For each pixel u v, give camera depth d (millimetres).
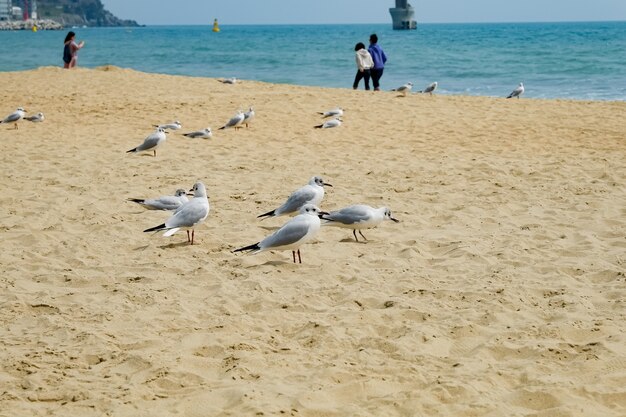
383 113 21438
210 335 6945
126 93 24516
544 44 72500
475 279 8523
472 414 5445
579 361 6340
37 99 23125
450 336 6984
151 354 6504
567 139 17641
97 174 13938
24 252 9523
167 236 10297
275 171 14289
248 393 5715
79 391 5820
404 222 11023
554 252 9531
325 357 6531
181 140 17516
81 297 8031
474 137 17969
